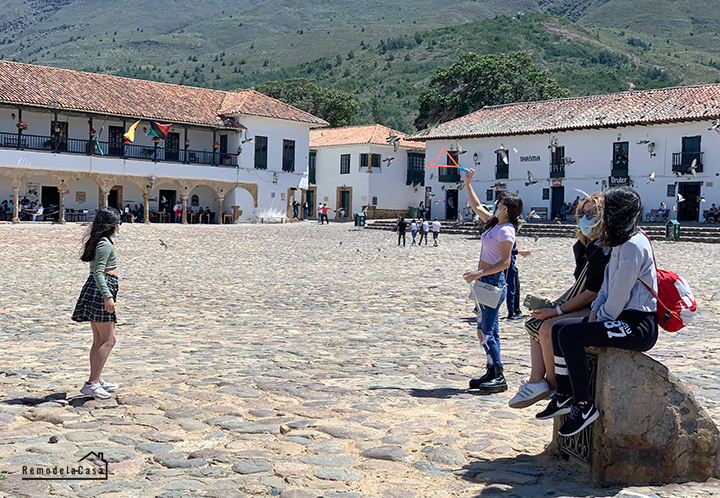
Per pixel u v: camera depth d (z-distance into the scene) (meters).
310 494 3.86
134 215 43.19
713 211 36.09
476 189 46.47
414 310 12.34
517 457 4.53
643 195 39.09
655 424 4.06
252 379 6.66
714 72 184.88
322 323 10.82
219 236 34.69
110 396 5.90
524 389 4.45
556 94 61.12
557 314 4.41
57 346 8.62
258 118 46.34
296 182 48.91
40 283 16.19
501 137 45.03
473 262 23.70
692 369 7.22
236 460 4.39
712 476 4.14
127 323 10.62
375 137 52.38
